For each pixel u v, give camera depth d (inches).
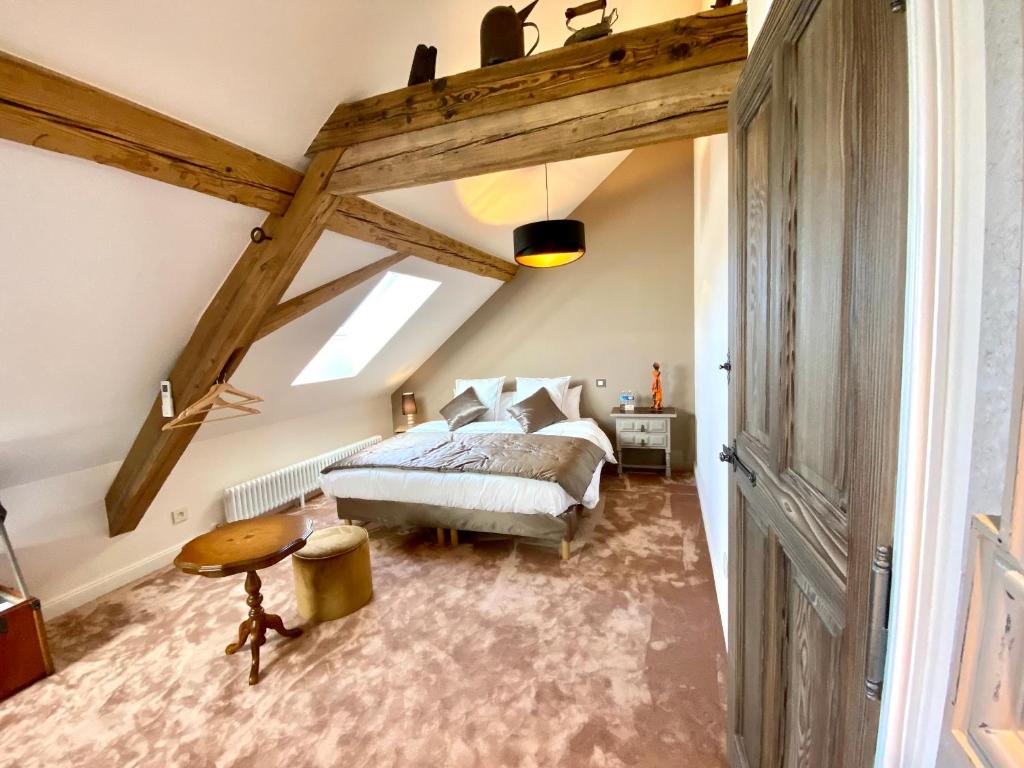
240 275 89.7
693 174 172.6
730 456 53.9
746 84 45.3
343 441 196.9
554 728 68.0
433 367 217.8
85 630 98.2
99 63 54.8
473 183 121.3
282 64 66.7
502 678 78.4
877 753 21.6
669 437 176.7
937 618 18.5
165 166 64.6
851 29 23.6
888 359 20.6
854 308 23.9
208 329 94.1
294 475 164.1
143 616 103.1
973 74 16.1
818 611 30.0
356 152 79.7
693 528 133.9
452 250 140.6
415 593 106.6
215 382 99.6
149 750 67.5
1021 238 14.5
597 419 197.3
